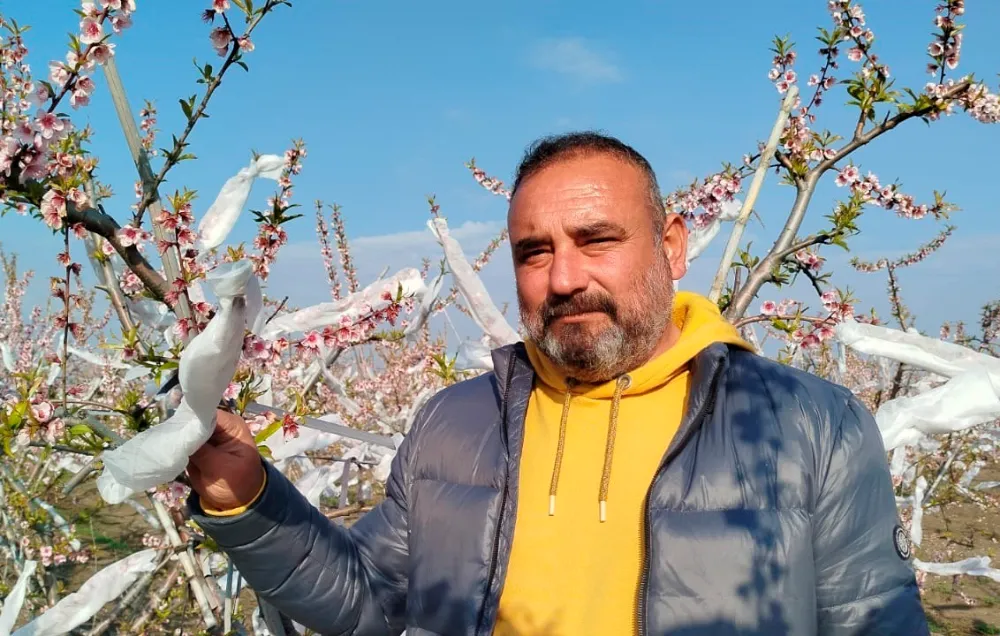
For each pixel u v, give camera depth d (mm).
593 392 1574
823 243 2299
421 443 1731
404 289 2125
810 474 1370
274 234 2004
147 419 1846
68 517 5332
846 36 2498
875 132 2436
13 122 1513
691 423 1416
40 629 1929
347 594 1587
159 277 1632
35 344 7211
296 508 1506
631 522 1428
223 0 1595
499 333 2621
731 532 1319
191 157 1628
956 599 6750
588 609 1392
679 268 1770
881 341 2207
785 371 1538
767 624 1270
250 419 2021
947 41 2369
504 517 1518
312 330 2092
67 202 1560
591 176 1504
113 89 1590
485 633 1448
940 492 5648
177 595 3596
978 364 2125
